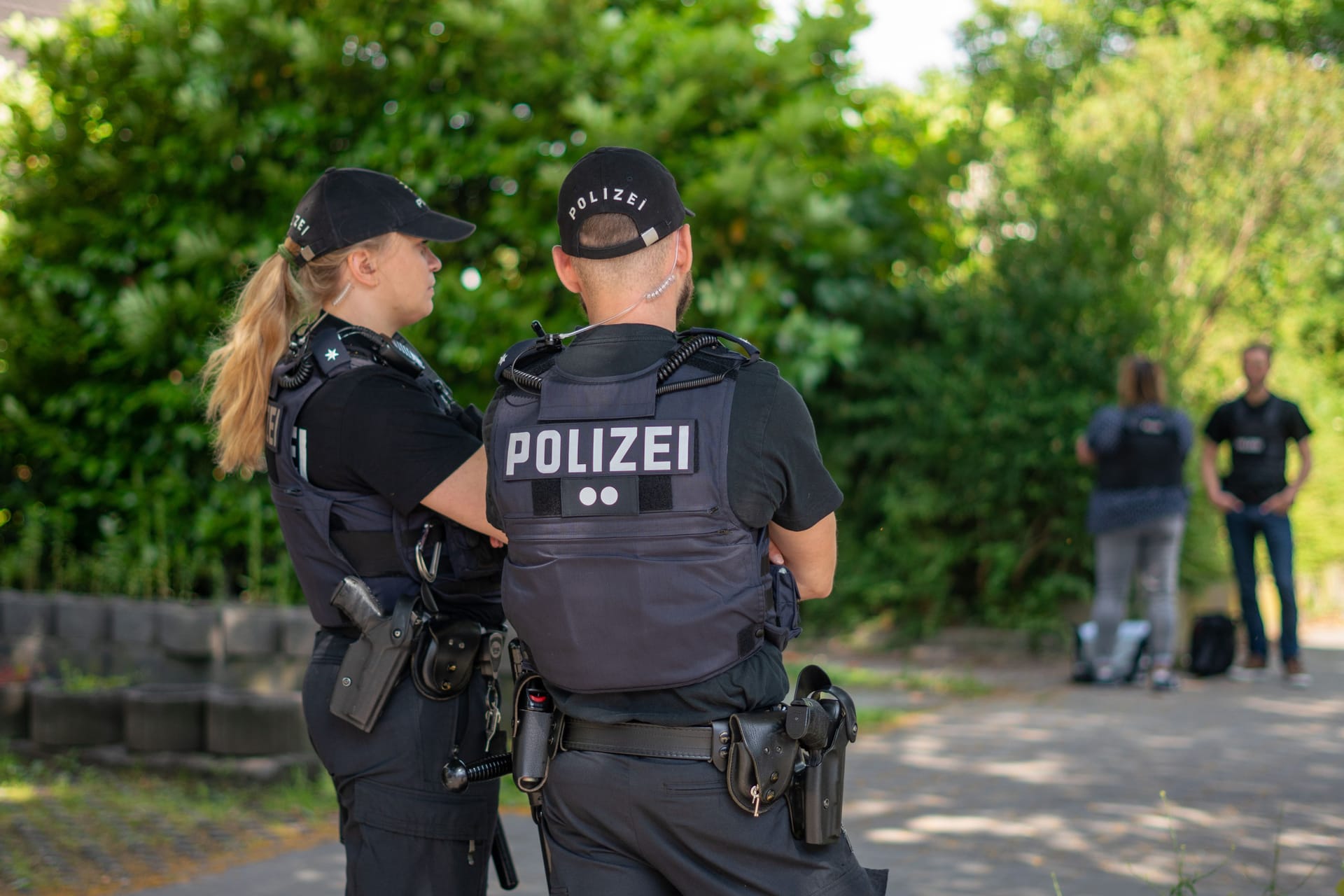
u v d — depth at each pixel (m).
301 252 2.32
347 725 2.19
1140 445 7.21
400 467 2.14
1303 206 11.34
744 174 7.20
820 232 7.97
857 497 9.51
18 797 4.73
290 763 4.86
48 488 8.04
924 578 8.78
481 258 8.07
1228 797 4.61
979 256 9.53
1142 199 9.09
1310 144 10.93
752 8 8.62
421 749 2.16
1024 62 12.36
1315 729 5.98
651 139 7.39
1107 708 6.59
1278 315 12.81
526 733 1.89
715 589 1.79
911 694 7.09
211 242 7.29
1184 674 8.01
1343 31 16.33
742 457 1.79
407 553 2.19
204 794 4.74
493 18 7.30
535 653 1.86
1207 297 10.89
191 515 7.64
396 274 2.36
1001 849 3.95
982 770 5.09
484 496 2.15
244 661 5.35
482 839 2.23
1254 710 6.52
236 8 7.35
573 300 7.71
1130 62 13.30
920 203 9.38
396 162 7.56
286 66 7.79
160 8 7.62
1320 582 12.73
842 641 9.18
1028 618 8.62
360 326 2.29
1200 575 8.75
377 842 2.16
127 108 7.64
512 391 1.96
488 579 2.27
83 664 5.86
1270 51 11.88
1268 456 7.71
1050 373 8.64
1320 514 12.51
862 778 4.95
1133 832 4.12
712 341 1.88
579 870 1.86
